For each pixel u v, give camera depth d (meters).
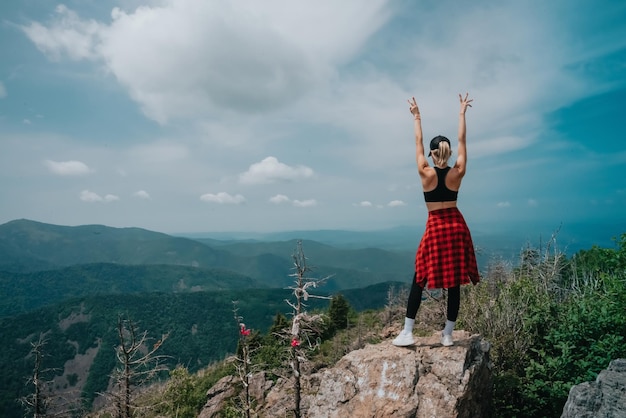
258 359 22.97
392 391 4.39
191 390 24.70
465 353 4.47
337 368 5.05
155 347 14.17
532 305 6.88
